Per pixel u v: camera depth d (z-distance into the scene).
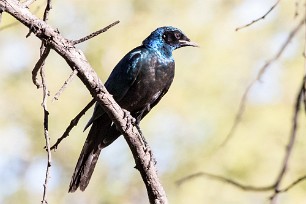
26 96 15.76
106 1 15.09
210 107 14.42
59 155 15.80
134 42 14.84
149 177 8.29
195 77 14.59
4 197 16.38
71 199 15.95
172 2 15.09
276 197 7.63
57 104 15.20
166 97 14.41
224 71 14.70
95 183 15.82
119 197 15.79
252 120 14.36
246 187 8.05
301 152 13.65
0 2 7.00
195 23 14.98
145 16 15.01
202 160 14.21
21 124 15.86
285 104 14.65
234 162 14.02
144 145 8.30
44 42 7.18
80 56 7.32
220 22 15.09
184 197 14.02
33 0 7.16
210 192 13.95
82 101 15.28
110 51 14.80
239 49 14.92
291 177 13.55
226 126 14.30
